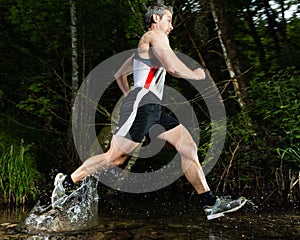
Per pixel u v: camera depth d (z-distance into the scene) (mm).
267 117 4242
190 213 3492
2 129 5250
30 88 5570
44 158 5250
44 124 5957
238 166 4402
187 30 5434
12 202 4133
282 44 6887
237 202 2820
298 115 4094
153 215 3408
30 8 5699
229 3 6602
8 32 6105
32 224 2895
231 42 4953
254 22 6953
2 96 6031
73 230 2834
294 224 2973
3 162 4297
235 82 4770
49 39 5855
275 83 4453
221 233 2711
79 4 5707
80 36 5895
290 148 3910
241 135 4465
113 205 3969
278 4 6773
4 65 6113
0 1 5789
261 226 2910
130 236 2654
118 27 6000
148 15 2881
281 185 4039
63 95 6020
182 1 5578
